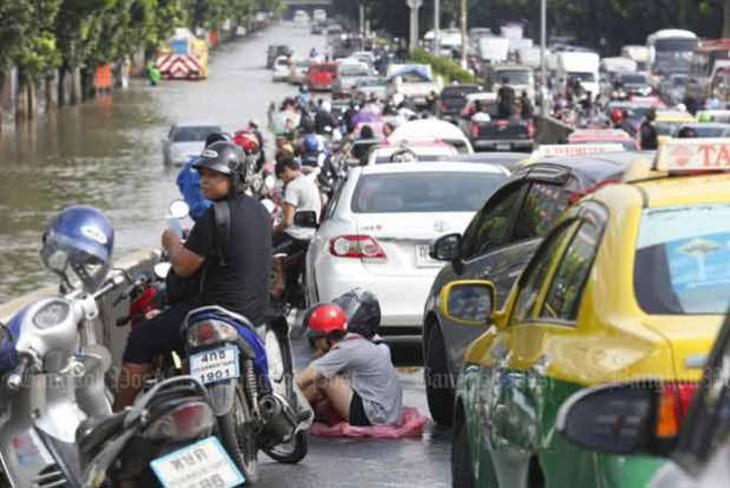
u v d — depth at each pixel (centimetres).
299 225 3481
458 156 4528
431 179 3011
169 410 1399
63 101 17912
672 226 1166
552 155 2320
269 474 1978
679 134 7169
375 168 3048
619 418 859
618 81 18375
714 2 18675
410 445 2142
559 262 1294
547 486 1120
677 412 945
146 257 3102
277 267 3509
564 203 2072
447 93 13500
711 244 1146
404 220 2872
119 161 11025
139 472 1425
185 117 16212
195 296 1839
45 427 1581
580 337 1145
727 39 15600
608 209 1223
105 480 1434
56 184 9338
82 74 19225
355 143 6481
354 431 2166
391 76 16050
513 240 2189
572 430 853
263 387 1775
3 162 11012
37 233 7000
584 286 1184
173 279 1847
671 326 1068
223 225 1817
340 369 2177
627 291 1123
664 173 1315
